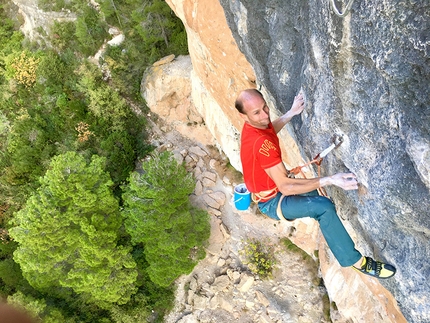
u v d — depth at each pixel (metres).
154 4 23.52
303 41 6.30
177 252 20.00
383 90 4.39
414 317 6.23
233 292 21.88
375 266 5.43
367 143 5.04
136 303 22.20
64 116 26.28
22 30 31.28
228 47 12.88
